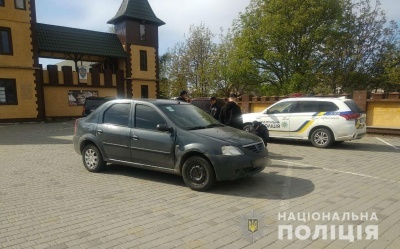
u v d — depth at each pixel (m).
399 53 23.95
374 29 23.95
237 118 7.12
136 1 29.89
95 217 4.05
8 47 20.72
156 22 30.61
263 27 25.28
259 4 26.84
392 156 8.21
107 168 6.85
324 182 5.63
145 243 3.33
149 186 5.48
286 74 26.44
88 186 5.50
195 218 4.01
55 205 4.52
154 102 5.95
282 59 25.30
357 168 6.78
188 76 35.75
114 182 5.75
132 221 3.92
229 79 29.64
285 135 10.41
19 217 4.07
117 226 3.77
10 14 20.56
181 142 5.26
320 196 4.85
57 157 8.29
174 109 5.93
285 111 10.51
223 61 31.67
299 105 10.27
